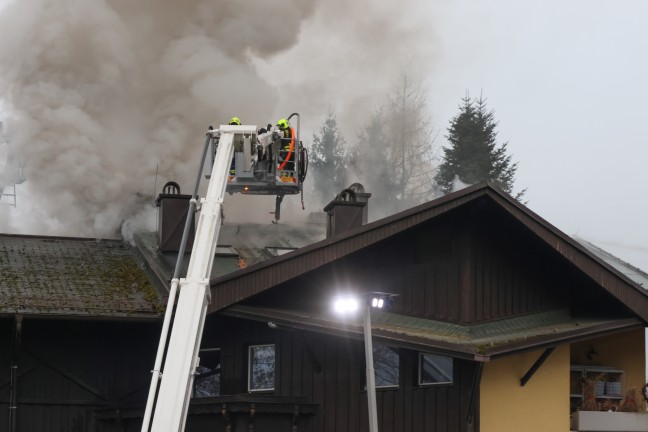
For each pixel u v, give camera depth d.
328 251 20.97
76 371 22.20
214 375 22.78
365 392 21.11
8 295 21.39
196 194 17.61
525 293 21.91
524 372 21.16
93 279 22.84
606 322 21.58
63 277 22.77
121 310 21.47
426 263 21.69
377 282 21.95
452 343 19.55
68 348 22.22
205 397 20.81
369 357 16.83
